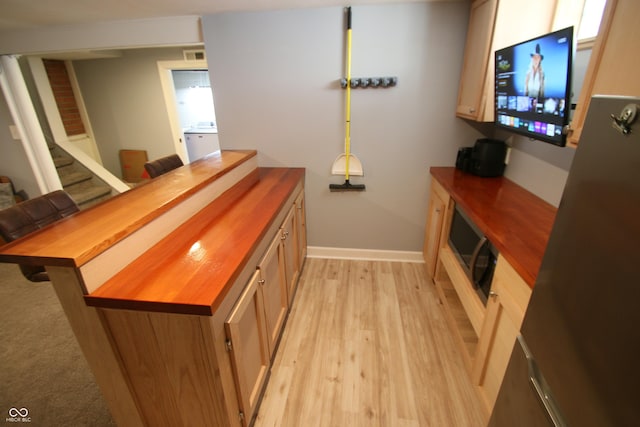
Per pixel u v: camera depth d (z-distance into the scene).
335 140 2.54
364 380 1.74
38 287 2.61
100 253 1.06
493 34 1.76
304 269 2.80
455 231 2.01
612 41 0.94
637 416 0.52
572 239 0.71
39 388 1.73
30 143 3.29
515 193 1.89
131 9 2.12
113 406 1.24
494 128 2.37
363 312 2.25
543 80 1.29
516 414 0.96
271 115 2.52
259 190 2.07
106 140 5.15
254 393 1.44
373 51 2.27
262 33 2.30
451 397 1.63
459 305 2.11
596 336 0.62
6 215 1.49
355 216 2.79
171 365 1.11
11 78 2.98
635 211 0.53
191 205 1.62
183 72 5.36
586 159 0.68
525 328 0.93
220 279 1.09
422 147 2.50
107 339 1.09
